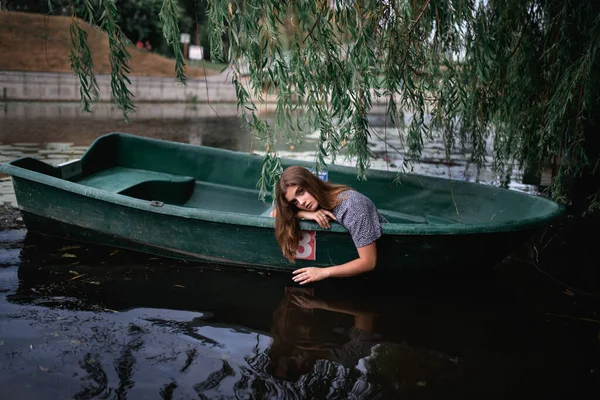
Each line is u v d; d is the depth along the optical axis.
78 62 2.77
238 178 4.86
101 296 3.07
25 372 2.23
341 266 3.09
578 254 4.16
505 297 3.30
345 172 4.63
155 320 2.80
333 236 3.19
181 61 2.76
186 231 3.52
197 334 2.67
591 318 3.04
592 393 2.26
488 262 3.44
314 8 2.75
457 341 2.70
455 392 2.23
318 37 2.83
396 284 3.43
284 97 2.97
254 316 2.91
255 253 3.46
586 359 2.56
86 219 3.79
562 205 3.54
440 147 10.04
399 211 4.54
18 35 19.61
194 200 4.93
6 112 13.48
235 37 2.66
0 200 4.89
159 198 4.71
